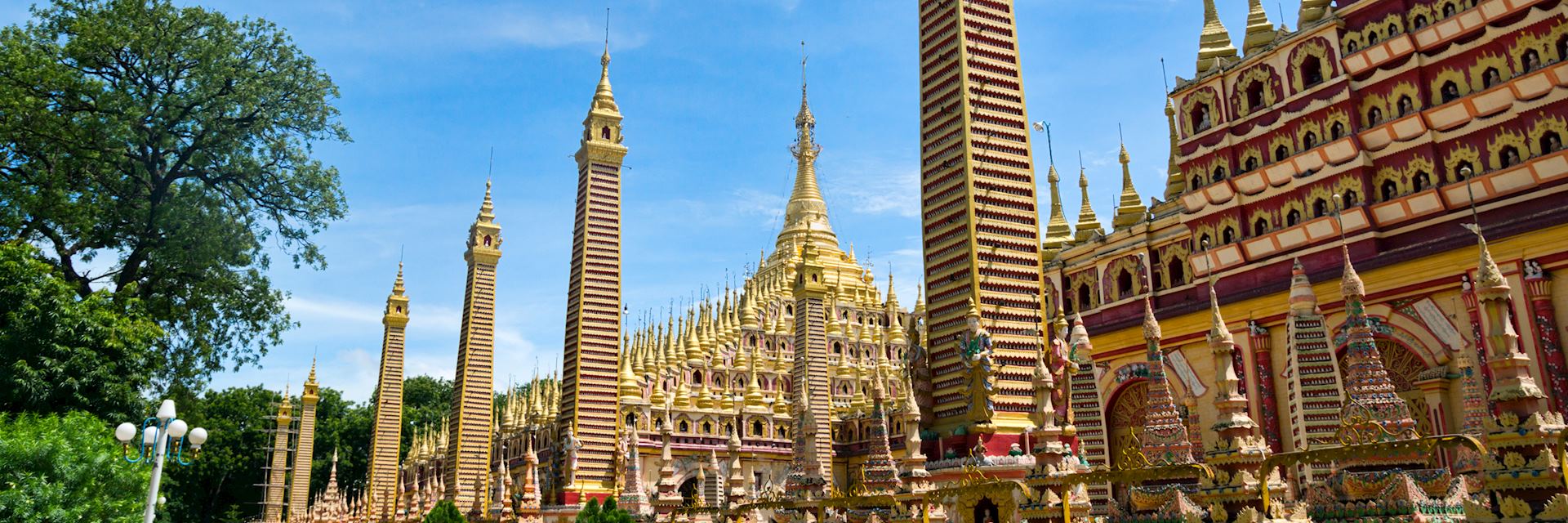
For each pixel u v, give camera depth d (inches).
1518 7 1181.7
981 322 1347.2
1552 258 1101.7
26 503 1122.7
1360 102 1333.7
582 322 2132.1
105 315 1608.0
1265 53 1454.2
